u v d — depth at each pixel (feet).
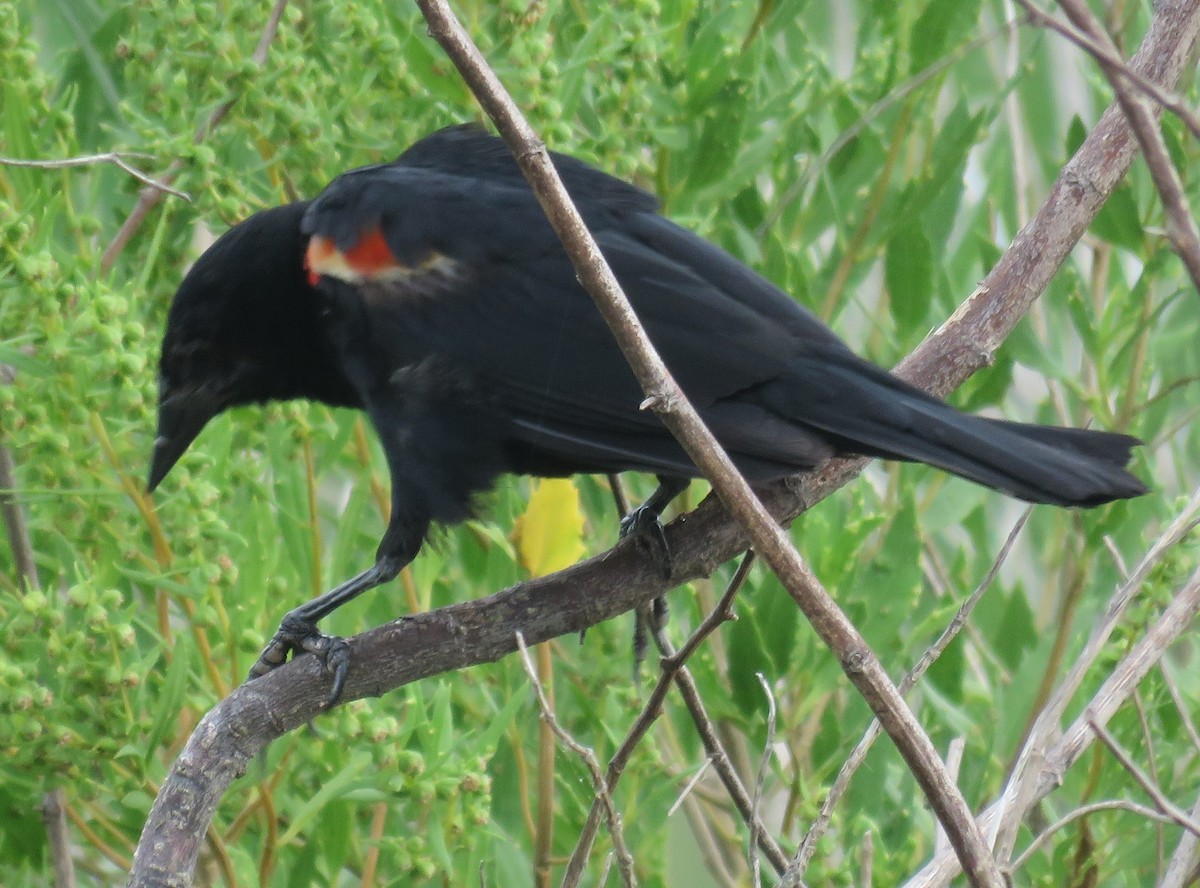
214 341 26.84
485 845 25.68
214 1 28.32
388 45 28.04
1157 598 26.89
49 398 24.26
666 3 31.53
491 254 23.93
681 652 18.80
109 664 23.86
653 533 22.47
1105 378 31.01
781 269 30.83
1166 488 36.70
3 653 24.11
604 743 28.91
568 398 23.16
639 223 23.89
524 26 27.94
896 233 31.81
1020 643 32.50
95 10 32.53
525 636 21.85
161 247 29.53
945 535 36.70
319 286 25.07
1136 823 27.48
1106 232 31.01
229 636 25.26
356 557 30.81
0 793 27.30
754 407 21.76
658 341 22.29
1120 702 18.69
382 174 25.45
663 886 29.04
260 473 28.84
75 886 26.16
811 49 34.30
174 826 19.83
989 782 29.35
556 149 27.53
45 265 23.47
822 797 28.12
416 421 24.22
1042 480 19.86
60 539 26.18
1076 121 32.12
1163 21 23.53
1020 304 23.77
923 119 33.47
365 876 26.53
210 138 27.71
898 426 21.06
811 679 29.27
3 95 27.78
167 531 25.41
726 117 30.76
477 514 24.57
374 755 24.45
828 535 29.76
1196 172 32.17
